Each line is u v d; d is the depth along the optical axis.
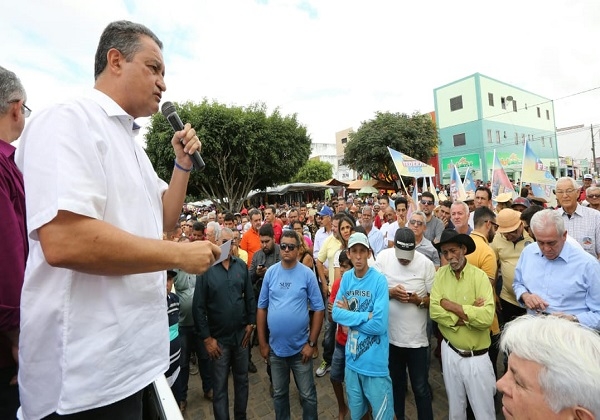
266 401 4.11
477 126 32.47
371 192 26.27
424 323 3.22
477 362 2.77
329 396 4.06
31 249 0.92
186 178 1.46
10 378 1.37
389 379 2.89
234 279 3.51
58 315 0.88
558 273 2.79
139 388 0.98
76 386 0.87
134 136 1.16
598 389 0.95
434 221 5.36
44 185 0.80
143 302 1.00
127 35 1.08
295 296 3.34
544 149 38.66
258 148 19.08
